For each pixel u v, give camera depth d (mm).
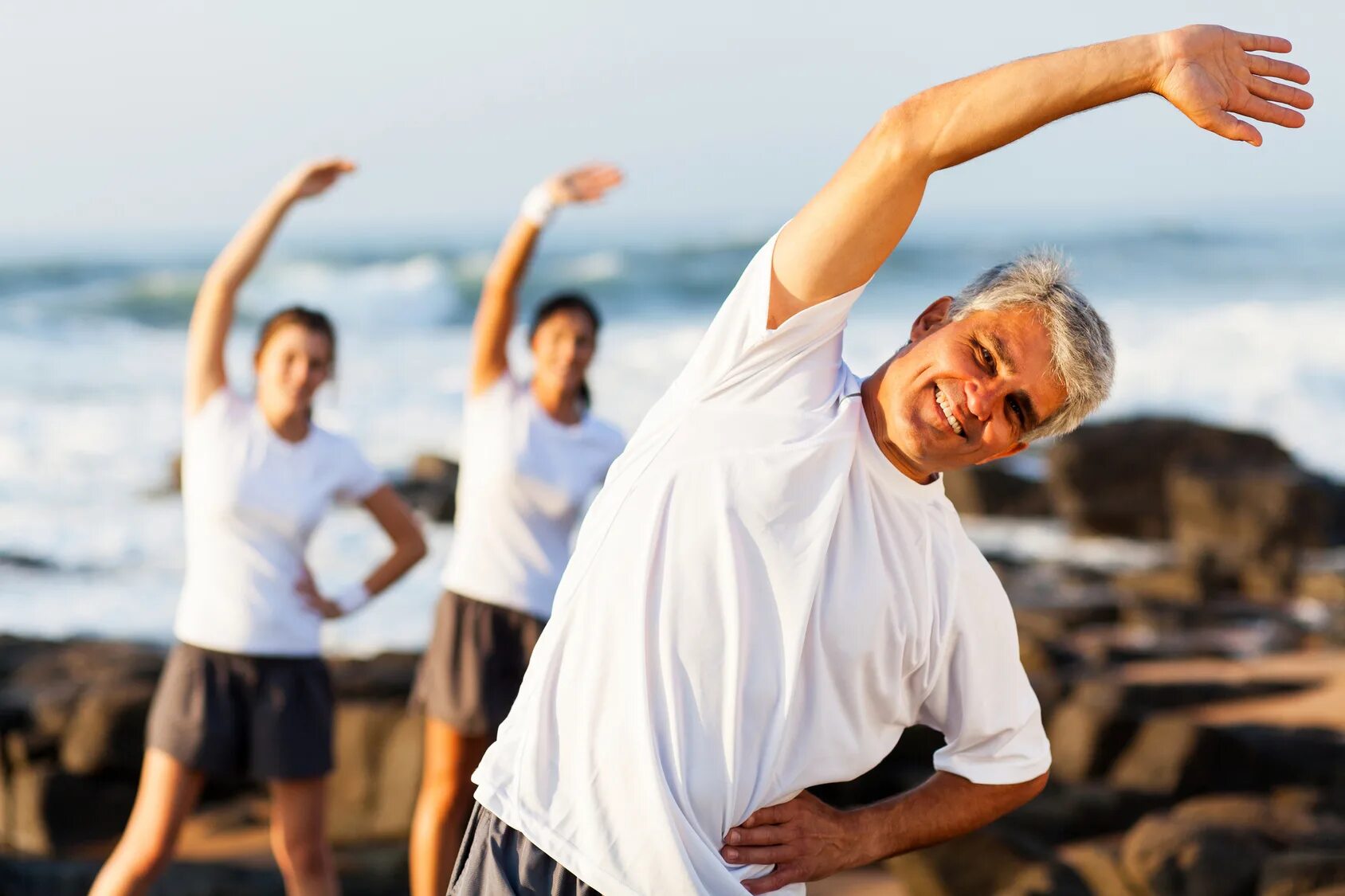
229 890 4590
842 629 2037
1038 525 13930
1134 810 5277
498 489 4270
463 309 28984
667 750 1999
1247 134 1840
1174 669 8188
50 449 15328
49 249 47531
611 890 2000
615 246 39250
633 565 2031
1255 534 12359
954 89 1900
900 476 2084
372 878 4945
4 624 9062
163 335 25938
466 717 4180
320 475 4176
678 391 2143
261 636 3967
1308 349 21859
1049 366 2002
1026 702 2275
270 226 4164
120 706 5723
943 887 4305
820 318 2053
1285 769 5578
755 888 2096
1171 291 31516
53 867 4949
